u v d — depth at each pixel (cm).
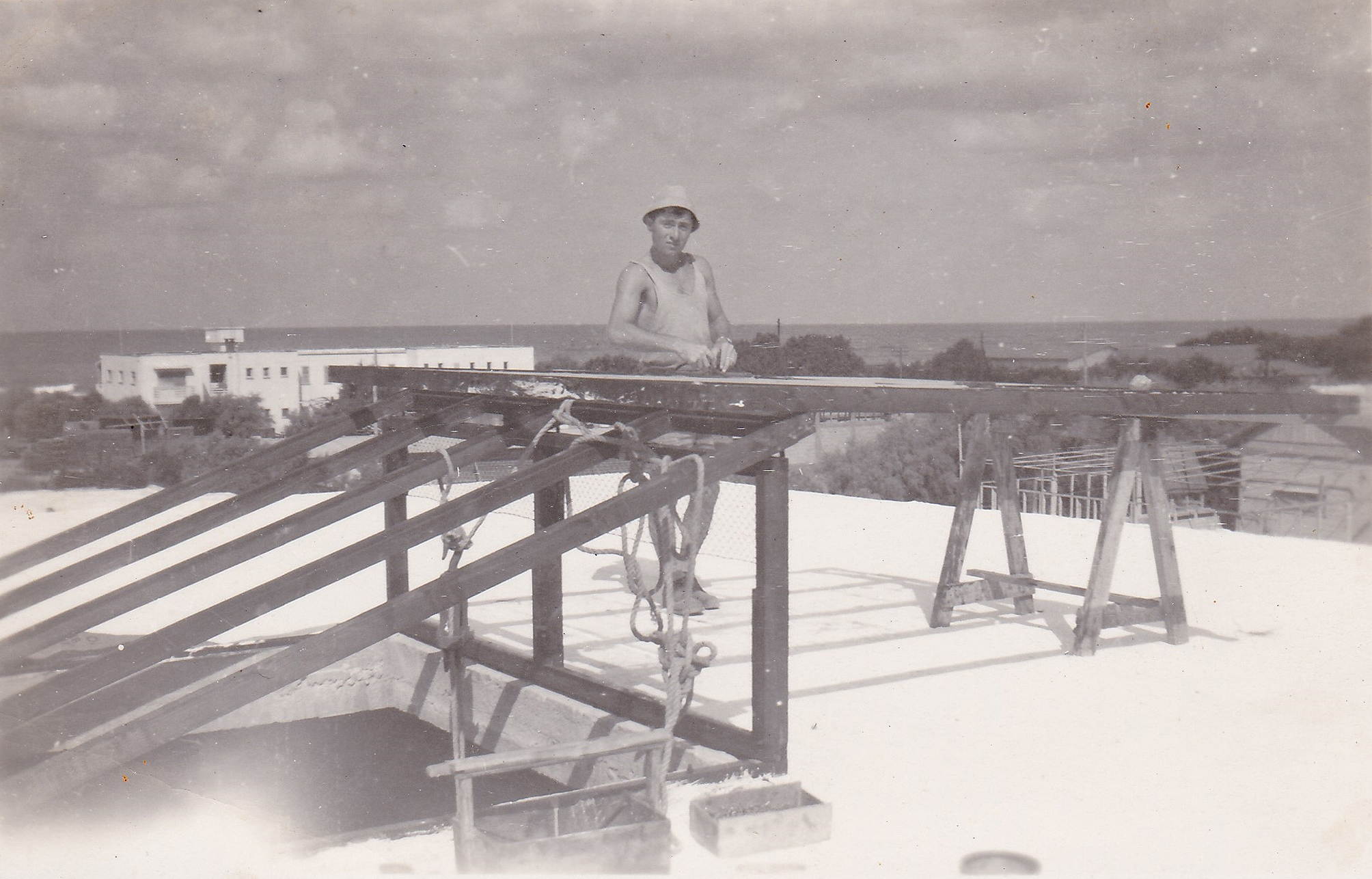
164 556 888
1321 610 676
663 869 315
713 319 657
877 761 420
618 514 360
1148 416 569
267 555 893
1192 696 504
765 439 381
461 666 498
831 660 572
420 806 530
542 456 505
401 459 595
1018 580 660
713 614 687
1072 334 12356
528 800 343
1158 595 718
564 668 519
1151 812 366
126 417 5741
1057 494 1355
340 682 617
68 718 325
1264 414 527
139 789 464
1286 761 415
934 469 5516
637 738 340
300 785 541
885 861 325
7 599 447
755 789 352
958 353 4581
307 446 541
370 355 8381
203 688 314
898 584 769
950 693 511
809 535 980
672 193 626
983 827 353
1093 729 456
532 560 342
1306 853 330
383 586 784
